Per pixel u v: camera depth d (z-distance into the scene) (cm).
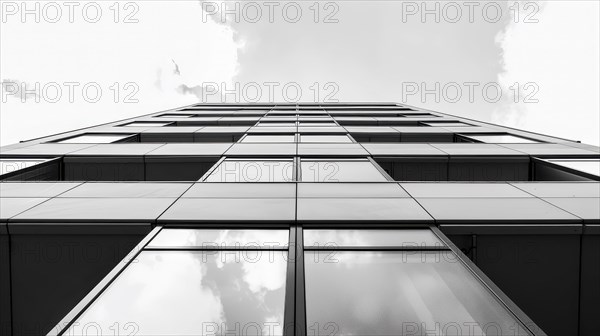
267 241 747
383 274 633
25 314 816
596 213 886
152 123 2558
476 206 933
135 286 598
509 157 1485
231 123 2562
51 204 939
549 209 913
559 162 1431
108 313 545
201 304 564
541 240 823
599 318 810
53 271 824
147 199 971
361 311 554
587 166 1359
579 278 818
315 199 976
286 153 1493
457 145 1697
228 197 990
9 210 895
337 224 827
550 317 813
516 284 820
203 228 812
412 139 2094
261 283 612
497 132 2102
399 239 761
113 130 2205
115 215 861
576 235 823
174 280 614
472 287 607
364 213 875
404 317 545
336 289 596
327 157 1466
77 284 822
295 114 3081
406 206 927
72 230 823
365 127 2316
